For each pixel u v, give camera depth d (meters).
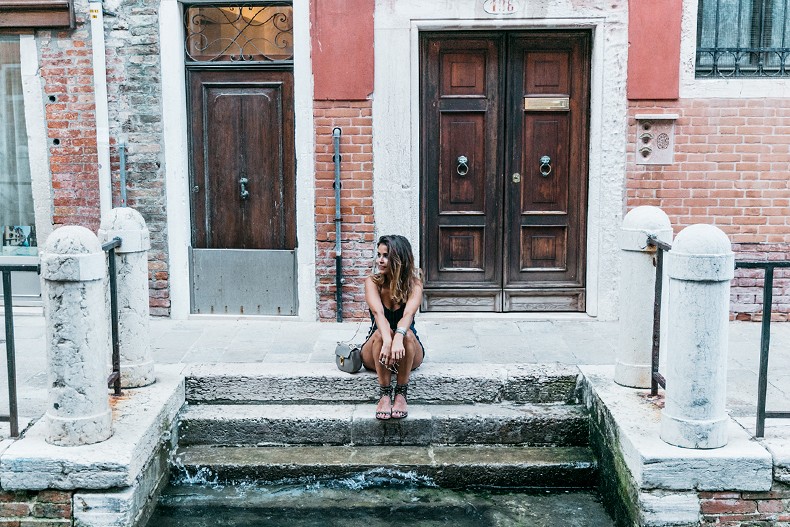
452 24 6.30
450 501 4.45
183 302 6.75
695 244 3.70
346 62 6.35
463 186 6.70
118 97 6.52
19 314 6.91
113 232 4.59
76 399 3.89
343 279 6.64
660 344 4.68
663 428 3.91
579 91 6.54
